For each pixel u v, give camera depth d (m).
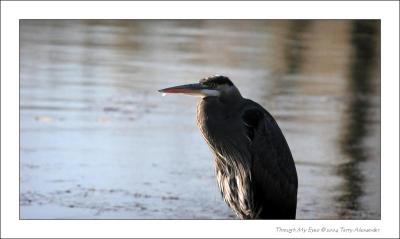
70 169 13.40
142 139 15.15
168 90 9.12
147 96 18.83
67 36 26.38
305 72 22.89
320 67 23.31
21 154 14.01
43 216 11.12
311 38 26.41
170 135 15.56
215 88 9.19
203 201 12.31
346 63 23.38
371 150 15.46
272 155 9.24
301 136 16.19
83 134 15.26
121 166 13.48
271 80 21.28
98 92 18.83
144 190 12.58
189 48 24.92
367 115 18.16
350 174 13.97
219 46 25.28
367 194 12.96
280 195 9.38
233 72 21.73
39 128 15.49
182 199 12.32
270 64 22.97
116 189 12.52
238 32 28.12
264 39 26.59
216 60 23.17
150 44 25.36
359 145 15.76
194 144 15.05
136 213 11.61
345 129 16.81
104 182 12.74
